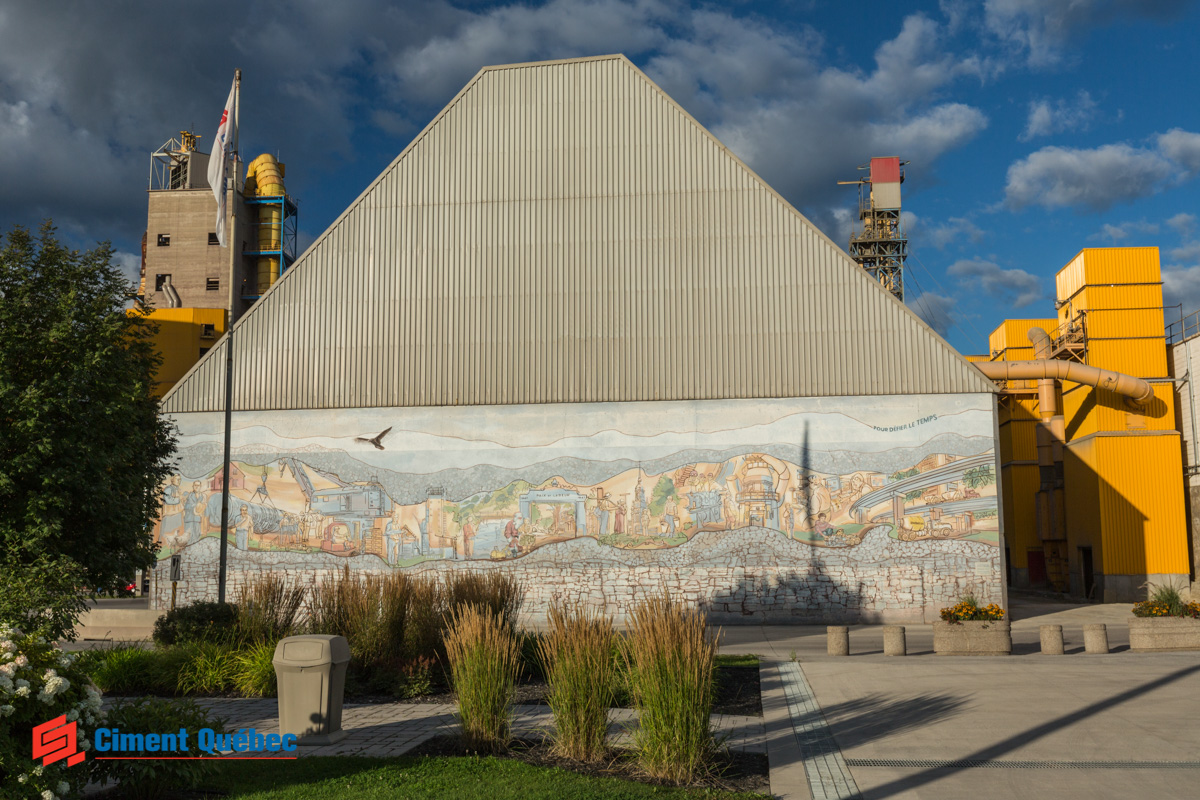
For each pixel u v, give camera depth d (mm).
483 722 9719
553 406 27906
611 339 28031
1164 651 18719
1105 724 11008
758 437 26906
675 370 27578
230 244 23016
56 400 15961
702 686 8961
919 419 26312
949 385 26344
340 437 28594
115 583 18078
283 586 17250
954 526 25766
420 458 28203
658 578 26703
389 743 10039
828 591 26016
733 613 26250
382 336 29000
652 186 28781
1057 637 18453
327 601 16188
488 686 9805
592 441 27578
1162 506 32625
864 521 26172
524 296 28656
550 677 9773
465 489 27875
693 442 27172
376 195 29938
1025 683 14320
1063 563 38500
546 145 29562
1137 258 34375
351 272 29531
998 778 8547
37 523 15625
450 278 29094
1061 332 38312
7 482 15242
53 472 15648
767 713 12125
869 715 11875
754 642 21891
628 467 27328
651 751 8773
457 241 29312
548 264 28750
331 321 29312
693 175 28656
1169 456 32812
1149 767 8938
